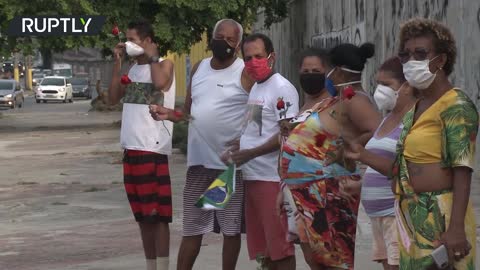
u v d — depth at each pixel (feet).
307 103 26.27
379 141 24.63
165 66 31.89
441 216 19.85
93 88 343.87
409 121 20.42
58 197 61.98
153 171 31.99
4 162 88.58
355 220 25.31
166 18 130.52
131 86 32.04
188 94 31.55
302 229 25.30
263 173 28.45
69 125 151.12
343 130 24.84
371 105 24.79
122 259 39.24
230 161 27.66
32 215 54.13
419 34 19.69
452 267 19.88
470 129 19.52
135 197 32.35
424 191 20.03
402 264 20.86
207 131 29.89
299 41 145.69
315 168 24.85
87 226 49.37
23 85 399.65
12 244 44.09
